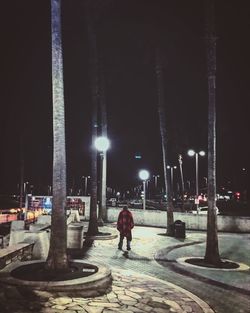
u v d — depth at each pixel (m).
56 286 8.55
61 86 10.66
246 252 18.88
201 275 12.85
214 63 16.28
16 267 10.15
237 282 11.98
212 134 16.06
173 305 8.48
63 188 10.26
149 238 21.94
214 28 16.36
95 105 22.97
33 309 7.44
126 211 17.33
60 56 10.77
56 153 10.37
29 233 12.62
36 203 26.59
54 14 10.82
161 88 25.53
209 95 16.22
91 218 21.09
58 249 9.97
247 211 62.78
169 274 12.75
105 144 21.92
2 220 27.11
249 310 9.12
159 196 132.88
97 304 8.05
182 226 23.06
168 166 24.89
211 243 15.20
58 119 10.49
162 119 25.59
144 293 9.21
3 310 7.27
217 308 9.19
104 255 15.67
